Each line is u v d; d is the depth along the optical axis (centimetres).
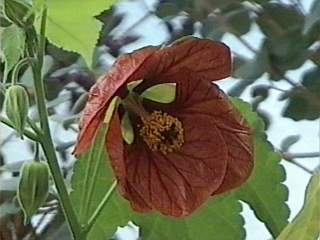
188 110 27
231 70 27
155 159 27
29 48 27
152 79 27
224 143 27
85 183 29
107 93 25
